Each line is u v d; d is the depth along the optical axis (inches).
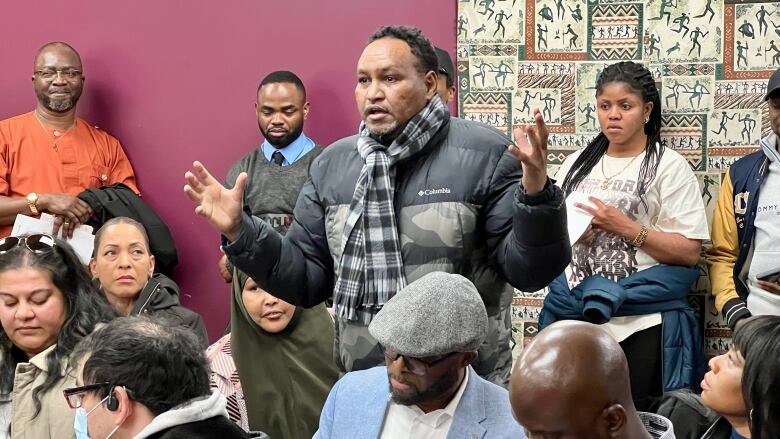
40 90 192.9
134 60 201.0
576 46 179.5
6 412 117.0
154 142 201.3
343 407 95.9
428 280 88.7
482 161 104.7
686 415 112.6
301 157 186.4
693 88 175.9
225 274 192.9
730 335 171.2
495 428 90.0
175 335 89.4
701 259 171.2
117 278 148.7
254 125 197.9
